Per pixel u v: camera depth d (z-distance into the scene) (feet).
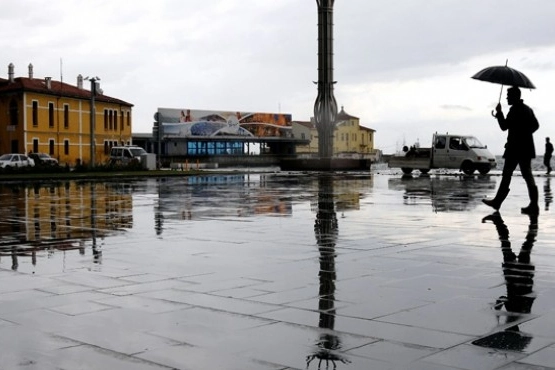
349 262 23.50
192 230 34.04
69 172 151.53
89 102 257.55
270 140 332.80
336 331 14.39
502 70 42.06
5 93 235.40
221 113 314.76
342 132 438.40
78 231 34.06
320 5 156.25
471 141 125.59
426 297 17.71
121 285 19.76
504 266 22.41
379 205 48.96
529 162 42.01
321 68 158.92
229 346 13.38
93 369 12.07
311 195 62.49
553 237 29.76
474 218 38.65
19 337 14.20
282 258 24.56
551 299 17.37
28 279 20.81
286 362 12.30
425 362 12.17
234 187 82.28
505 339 13.60
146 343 13.66
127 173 144.97
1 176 129.18
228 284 19.75
